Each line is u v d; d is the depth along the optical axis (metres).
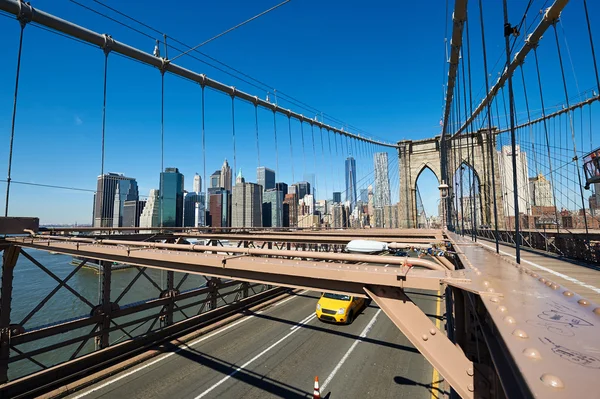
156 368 8.51
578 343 1.09
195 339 10.55
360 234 12.83
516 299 1.88
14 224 10.05
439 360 2.76
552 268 7.29
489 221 31.88
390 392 7.21
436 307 14.12
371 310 13.93
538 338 1.16
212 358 9.11
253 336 10.87
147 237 12.95
